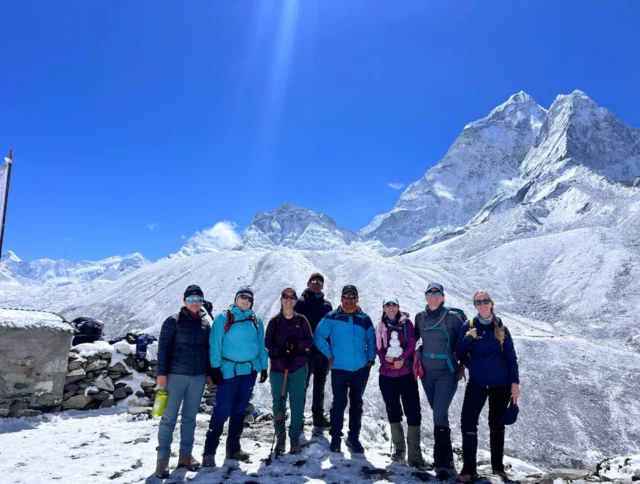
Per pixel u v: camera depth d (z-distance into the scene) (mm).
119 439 6488
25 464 5355
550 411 40094
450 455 5621
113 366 10180
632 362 49500
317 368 7199
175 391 5164
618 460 7691
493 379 5508
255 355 5633
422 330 5949
